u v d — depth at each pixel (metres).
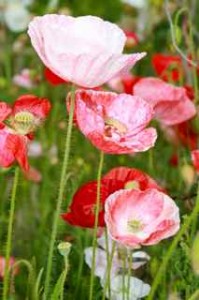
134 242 0.83
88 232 1.12
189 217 0.85
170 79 1.33
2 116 0.87
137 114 0.86
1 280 1.04
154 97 1.19
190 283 0.98
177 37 1.25
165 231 0.83
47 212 1.28
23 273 1.18
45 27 0.85
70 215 0.92
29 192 1.42
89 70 0.84
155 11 1.82
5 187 1.29
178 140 1.34
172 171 1.47
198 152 0.90
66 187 1.11
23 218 1.38
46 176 1.40
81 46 0.86
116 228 0.84
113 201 0.84
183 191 1.21
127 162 1.50
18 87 1.70
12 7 1.90
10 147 0.86
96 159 1.50
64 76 0.85
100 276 1.04
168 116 1.21
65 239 1.15
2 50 1.96
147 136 0.85
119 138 0.85
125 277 1.00
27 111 0.89
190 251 0.86
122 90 1.40
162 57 1.37
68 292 1.09
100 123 0.84
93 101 0.87
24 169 0.87
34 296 0.88
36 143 1.55
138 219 0.85
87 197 0.91
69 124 0.86
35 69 1.71
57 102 1.52
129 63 0.85
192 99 1.31
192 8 1.61
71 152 1.12
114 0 2.34
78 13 2.28
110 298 0.93
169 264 1.06
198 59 1.36
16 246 1.31
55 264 1.06
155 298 1.05
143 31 1.85
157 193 0.85
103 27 0.90
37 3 2.18
